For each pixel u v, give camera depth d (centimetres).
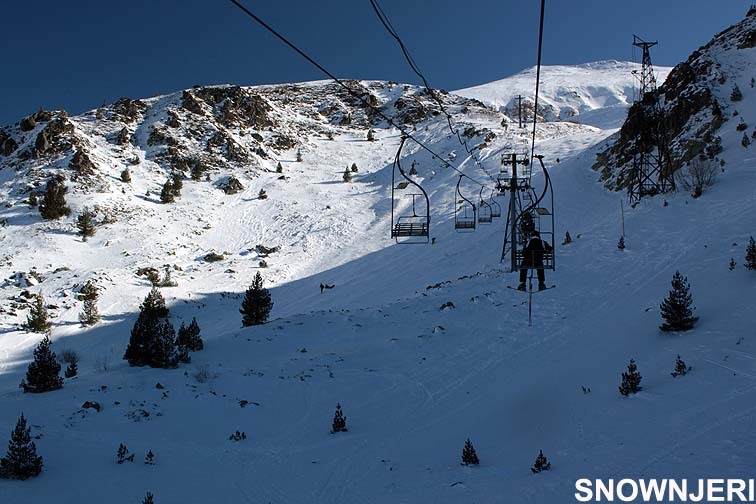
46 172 7725
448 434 1762
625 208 4962
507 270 4088
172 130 9681
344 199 7912
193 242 6581
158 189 7981
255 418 1948
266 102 12019
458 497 1287
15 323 4300
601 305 2948
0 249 5891
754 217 3516
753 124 5038
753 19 7244
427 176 8519
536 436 1631
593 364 2170
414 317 3212
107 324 4350
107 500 1294
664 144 5728
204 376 2336
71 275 5328
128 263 5731
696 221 3900
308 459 1611
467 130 9925
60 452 1535
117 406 1931
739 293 2472
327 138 11150
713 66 6291
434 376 2339
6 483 1341
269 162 9475
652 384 1822
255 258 6181
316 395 2181
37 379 2156
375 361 2578
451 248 5341
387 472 1504
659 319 2502
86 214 6456
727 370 1775
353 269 5512
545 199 6200
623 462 1314
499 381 2191
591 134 9644
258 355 2778
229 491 1384
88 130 9475
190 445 1678
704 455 1258
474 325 2966
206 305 4847
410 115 12325
